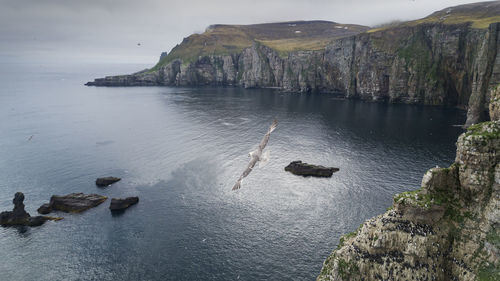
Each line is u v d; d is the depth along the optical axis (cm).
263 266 5419
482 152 3412
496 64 13338
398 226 3662
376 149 11338
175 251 5906
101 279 5278
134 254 5859
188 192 8312
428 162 9831
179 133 14338
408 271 3516
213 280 5150
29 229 6744
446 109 17850
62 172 9794
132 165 10338
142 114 19150
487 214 3359
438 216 3625
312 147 11888
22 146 12512
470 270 3312
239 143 12519
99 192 8431
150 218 7094
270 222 6744
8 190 8556
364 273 3716
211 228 6606
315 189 8256
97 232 6612
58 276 5372
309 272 5241
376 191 7988
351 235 4397
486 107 13638
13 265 5662
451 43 18562
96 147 12369
